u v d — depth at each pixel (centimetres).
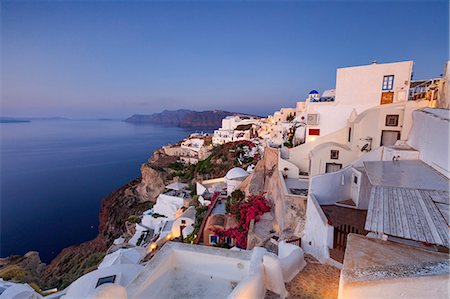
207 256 482
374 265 369
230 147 5684
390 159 1165
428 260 371
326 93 3275
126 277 1148
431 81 1631
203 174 5125
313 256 964
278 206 1656
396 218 580
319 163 1702
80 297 1023
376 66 1655
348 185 1302
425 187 727
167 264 475
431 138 962
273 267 443
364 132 1556
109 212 5347
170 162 6844
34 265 2761
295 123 3031
